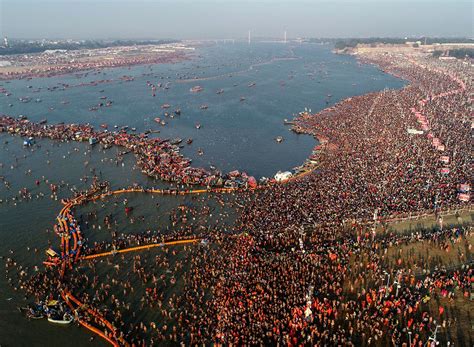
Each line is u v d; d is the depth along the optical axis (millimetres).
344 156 160375
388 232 100938
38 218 120500
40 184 145875
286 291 79938
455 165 139500
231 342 68562
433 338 63531
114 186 143625
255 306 76250
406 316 71188
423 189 122188
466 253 89000
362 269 86000
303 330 69562
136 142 189625
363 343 66250
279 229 106562
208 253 99000
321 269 86750
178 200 132250
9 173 156375
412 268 84875
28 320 78188
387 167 140375
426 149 155375
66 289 85875
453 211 109438
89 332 75188
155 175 150750
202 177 149750
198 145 195125
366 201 117125
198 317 77438
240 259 93062
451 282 78125
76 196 134250
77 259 97875
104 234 110938
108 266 95250
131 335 73750
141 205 128875
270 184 142000
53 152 180375
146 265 95250
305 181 139750
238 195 134625
